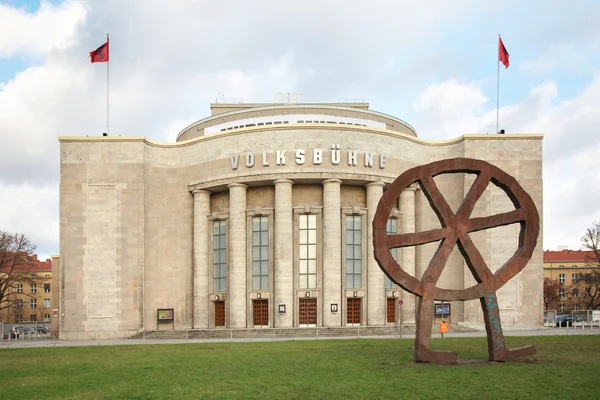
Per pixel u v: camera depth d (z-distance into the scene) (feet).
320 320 208.03
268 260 212.23
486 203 219.00
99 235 214.28
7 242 293.84
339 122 234.38
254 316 212.64
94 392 80.64
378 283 210.79
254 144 212.43
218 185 216.33
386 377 86.94
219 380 87.71
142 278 214.07
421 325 101.09
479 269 103.24
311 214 213.66
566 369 92.89
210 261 221.05
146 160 221.66
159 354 127.85
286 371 95.30
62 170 216.13
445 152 229.45
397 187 101.96
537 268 216.54
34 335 253.65
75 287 211.82
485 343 139.44
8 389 84.28
